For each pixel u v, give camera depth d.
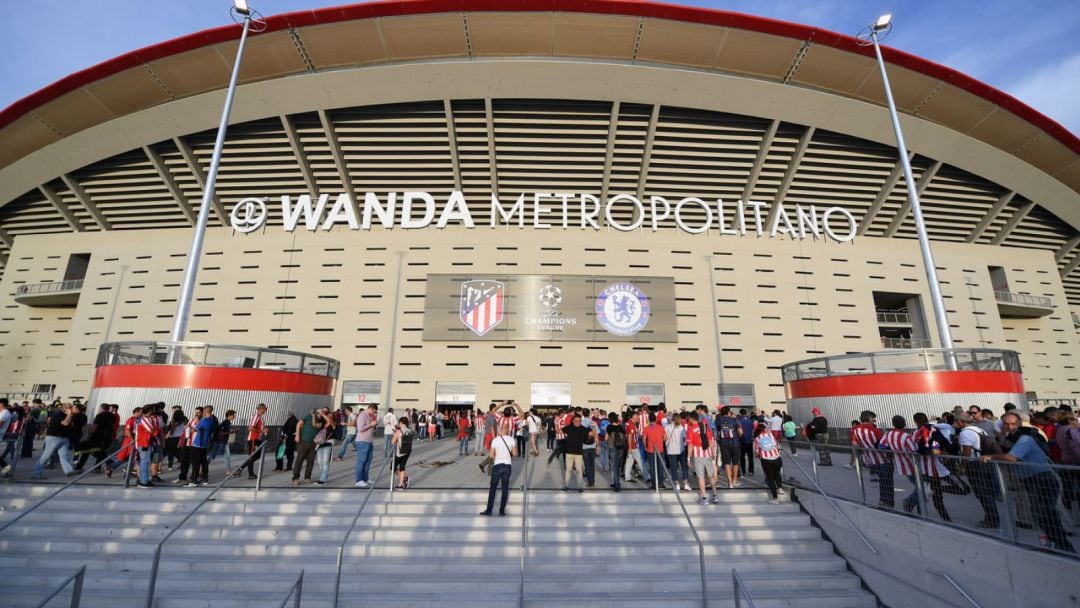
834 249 29.78
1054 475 4.57
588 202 29.56
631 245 28.84
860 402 17.16
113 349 16.11
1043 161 27.77
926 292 29.98
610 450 10.41
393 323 27.75
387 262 28.34
